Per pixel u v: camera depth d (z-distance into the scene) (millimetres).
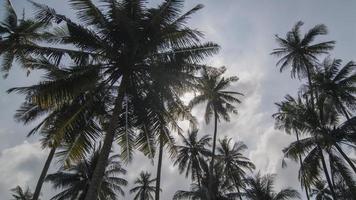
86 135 15531
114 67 15320
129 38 15227
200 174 37312
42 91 13789
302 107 24016
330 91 28750
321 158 23453
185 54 15656
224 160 38844
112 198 31812
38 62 15789
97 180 12180
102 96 16250
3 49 22219
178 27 15727
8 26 25922
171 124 16891
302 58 31266
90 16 15266
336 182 22922
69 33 14969
